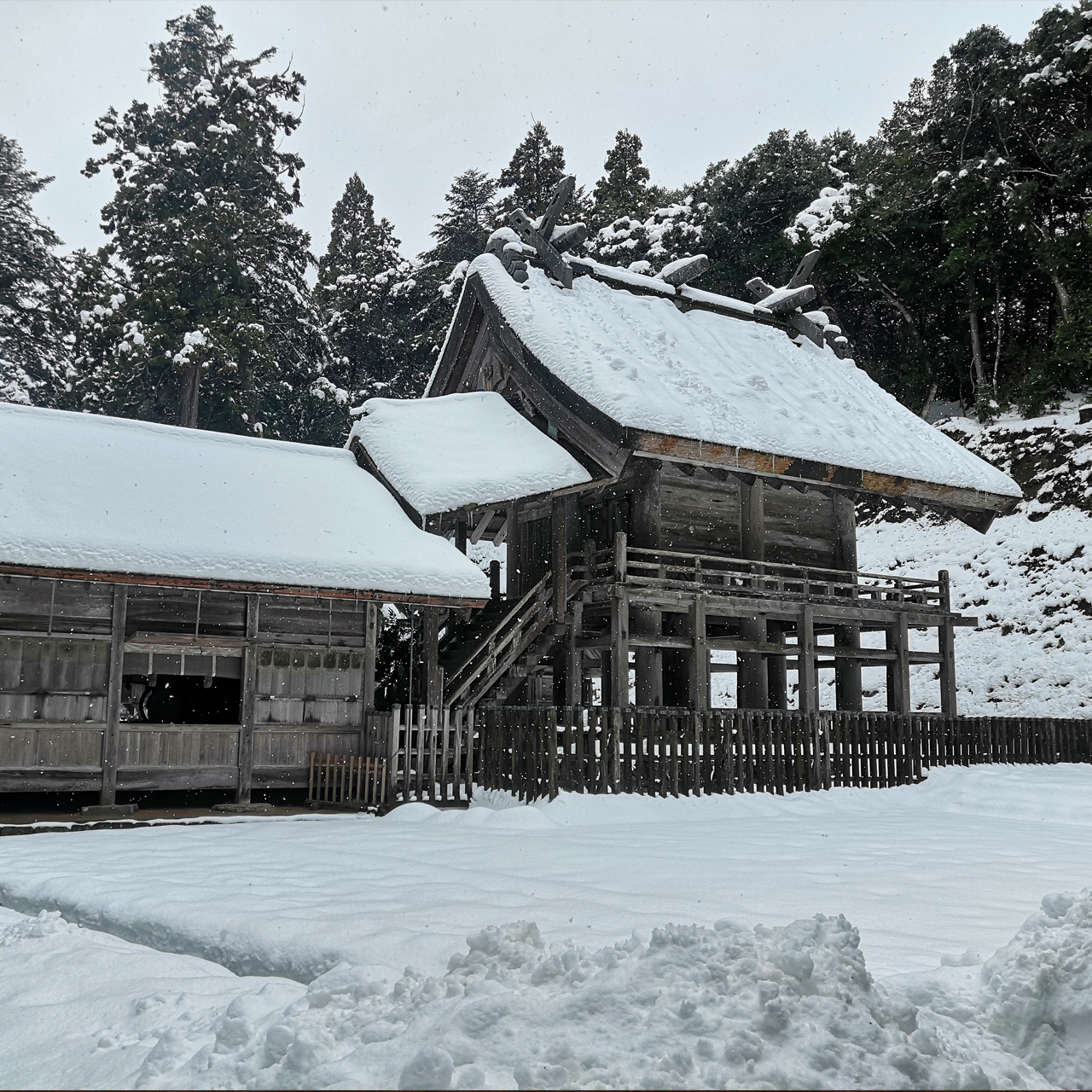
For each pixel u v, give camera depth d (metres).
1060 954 4.45
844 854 10.38
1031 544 33.84
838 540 22.48
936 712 28.95
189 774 14.90
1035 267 42.22
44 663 13.91
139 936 7.18
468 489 18.27
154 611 14.95
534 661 19.88
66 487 15.27
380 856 10.08
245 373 40.81
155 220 42.84
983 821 14.52
